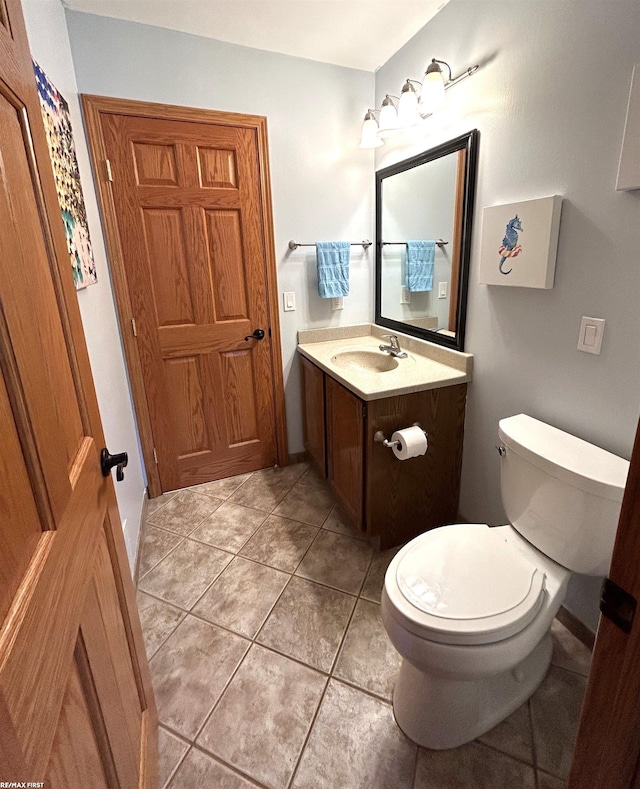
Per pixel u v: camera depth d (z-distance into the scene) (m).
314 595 1.71
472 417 1.88
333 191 2.42
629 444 1.23
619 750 0.54
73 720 0.62
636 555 0.47
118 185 1.99
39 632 0.51
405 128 2.00
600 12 1.14
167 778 1.12
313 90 2.23
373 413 1.73
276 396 2.61
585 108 1.21
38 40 1.34
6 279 0.53
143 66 1.90
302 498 2.40
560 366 1.42
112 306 2.08
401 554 1.29
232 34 1.96
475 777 1.11
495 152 1.55
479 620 1.06
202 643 1.51
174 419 2.41
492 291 1.66
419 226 2.09
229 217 2.24
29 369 0.57
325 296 2.46
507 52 1.44
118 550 1.00
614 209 1.17
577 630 1.48
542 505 1.28
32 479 0.56
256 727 1.24
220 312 2.36
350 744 1.19
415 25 1.87
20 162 0.64
